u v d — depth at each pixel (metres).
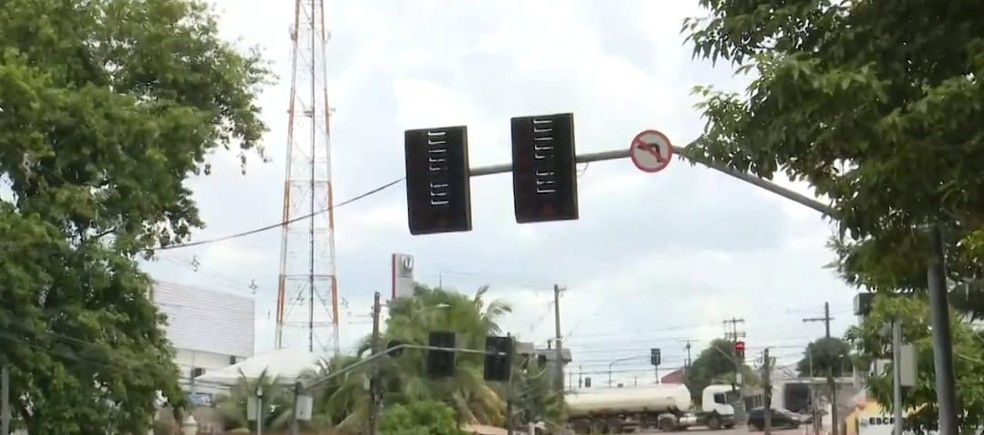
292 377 56.72
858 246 14.12
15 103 26.34
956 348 22.34
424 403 54.47
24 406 28.09
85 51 30.28
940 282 13.15
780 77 8.88
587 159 15.03
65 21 29.34
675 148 14.71
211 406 53.62
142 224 30.78
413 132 15.32
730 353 108.00
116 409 29.31
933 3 9.21
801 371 108.69
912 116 8.51
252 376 56.09
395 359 56.84
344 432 55.38
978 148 8.43
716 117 9.90
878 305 23.19
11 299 26.34
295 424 40.62
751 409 93.06
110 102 28.42
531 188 14.92
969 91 8.31
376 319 49.84
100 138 27.97
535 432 74.94
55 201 27.30
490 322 61.78
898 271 10.17
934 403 23.36
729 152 10.01
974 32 9.12
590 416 88.00
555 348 82.06
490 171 15.38
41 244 26.69
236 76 32.69
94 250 28.22
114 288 28.89
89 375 28.31
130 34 30.78
